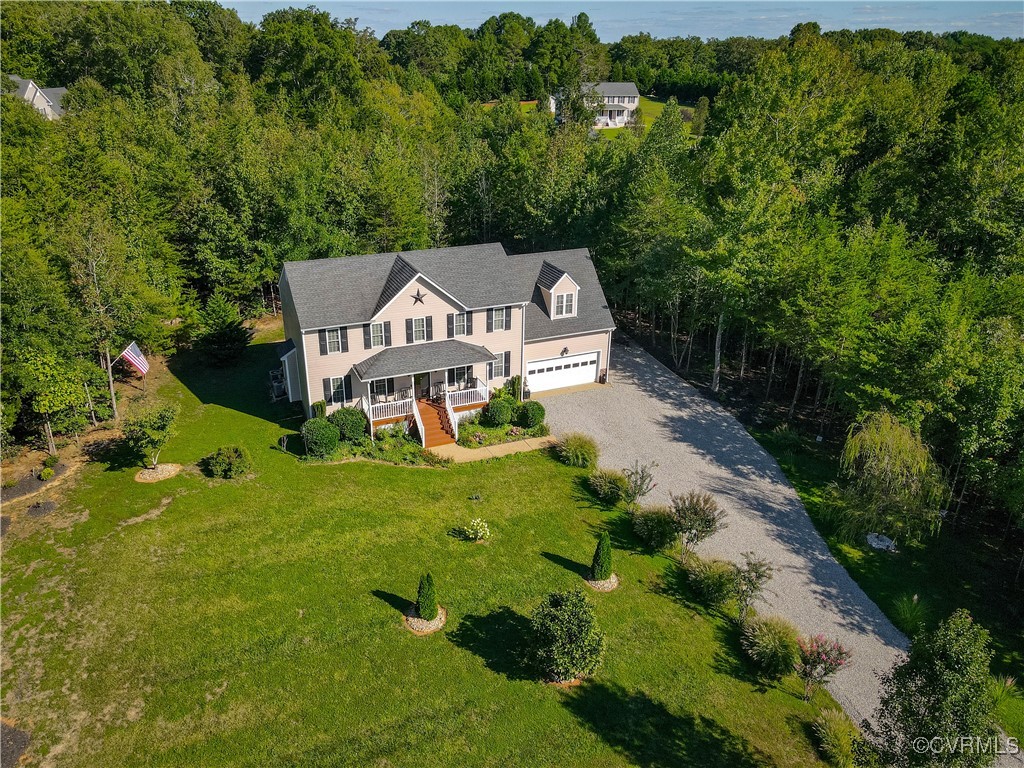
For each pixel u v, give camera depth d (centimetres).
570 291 3962
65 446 3123
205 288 5069
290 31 8725
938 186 4588
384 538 2620
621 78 13200
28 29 9069
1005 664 2319
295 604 2253
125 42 8650
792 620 2456
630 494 2912
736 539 2859
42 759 1719
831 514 2997
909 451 2791
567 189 5406
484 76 12394
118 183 4584
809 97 5234
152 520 2605
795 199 4259
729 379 4366
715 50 14950
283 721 1862
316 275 3409
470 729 1886
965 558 2825
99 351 3347
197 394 3762
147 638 2081
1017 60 6525
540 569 2533
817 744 1978
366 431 3391
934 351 2930
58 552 2402
